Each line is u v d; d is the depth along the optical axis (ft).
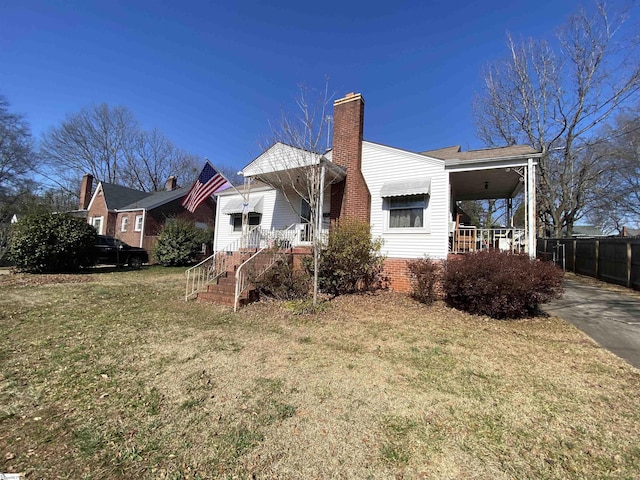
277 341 16.72
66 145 116.67
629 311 24.30
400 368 13.24
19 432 8.53
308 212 40.16
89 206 92.02
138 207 79.36
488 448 8.07
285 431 8.73
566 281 41.65
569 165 67.67
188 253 63.46
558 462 7.59
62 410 9.71
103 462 7.41
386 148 34.37
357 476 7.03
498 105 73.15
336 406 10.10
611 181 72.74
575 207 69.26
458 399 10.62
